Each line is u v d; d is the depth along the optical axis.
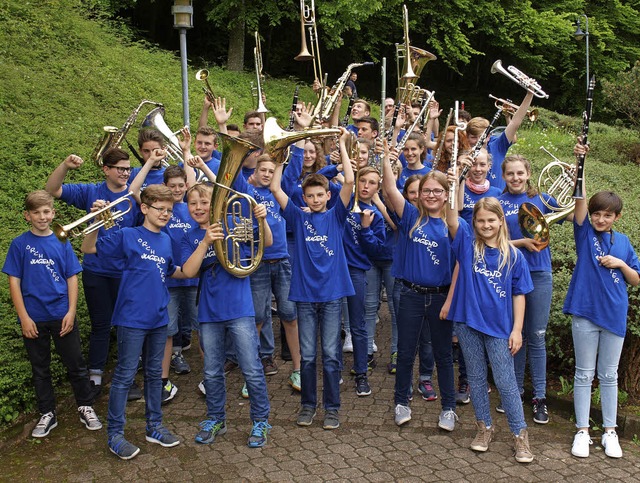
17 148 8.06
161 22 21.11
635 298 4.86
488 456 4.38
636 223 6.21
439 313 4.71
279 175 4.82
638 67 15.13
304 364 4.82
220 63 20.31
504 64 24.41
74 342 4.76
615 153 13.91
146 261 4.48
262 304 5.49
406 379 4.82
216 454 4.40
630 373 5.02
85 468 4.23
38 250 4.67
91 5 14.30
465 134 6.09
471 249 4.47
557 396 5.07
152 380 4.55
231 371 5.86
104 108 10.49
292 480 4.07
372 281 5.82
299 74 22.33
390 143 6.05
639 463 4.33
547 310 4.89
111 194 5.38
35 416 4.77
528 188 5.29
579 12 22.97
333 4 17.22
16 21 11.49
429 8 20.53
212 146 6.03
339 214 4.82
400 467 4.23
